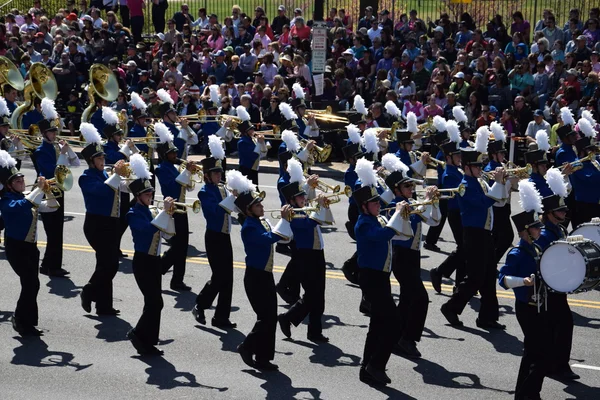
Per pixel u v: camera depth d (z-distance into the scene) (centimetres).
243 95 2553
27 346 1266
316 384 1145
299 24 3086
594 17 2812
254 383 1145
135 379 1152
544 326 1080
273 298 1188
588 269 1027
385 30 2950
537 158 1547
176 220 1514
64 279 1583
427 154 1628
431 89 2642
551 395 1122
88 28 3222
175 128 1967
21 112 1911
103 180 1419
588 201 1680
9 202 1298
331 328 1359
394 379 1166
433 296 1516
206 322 1373
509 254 1112
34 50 3127
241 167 1967
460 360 1238
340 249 1792
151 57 3142
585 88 2458
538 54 2697
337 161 2648
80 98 3027
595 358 1247
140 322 1228
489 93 2569
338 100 2695
